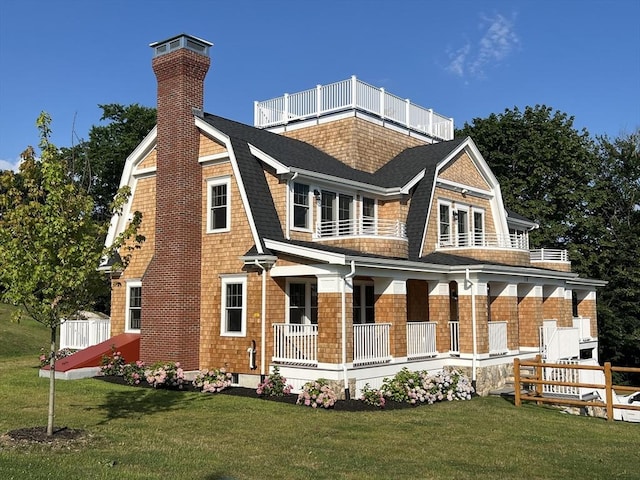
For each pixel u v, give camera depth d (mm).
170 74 21625
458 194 26859
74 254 11367
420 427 14141
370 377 18172
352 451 11531
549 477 10148
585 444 12914
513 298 23531
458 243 25594
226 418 14500
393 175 25203
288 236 20297
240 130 22859
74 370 20500
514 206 44750
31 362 25484
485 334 21438
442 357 21484
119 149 46344
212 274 20797
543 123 45969
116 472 9297
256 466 10133
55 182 11461
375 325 18750
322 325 17625
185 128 21141
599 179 45406
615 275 42250
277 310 19156
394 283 19516
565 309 28109
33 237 11414
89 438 11648
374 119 27094
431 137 30875
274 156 20500
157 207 21438
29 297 11242
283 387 17734
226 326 20281
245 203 19734
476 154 27922
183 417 14523
